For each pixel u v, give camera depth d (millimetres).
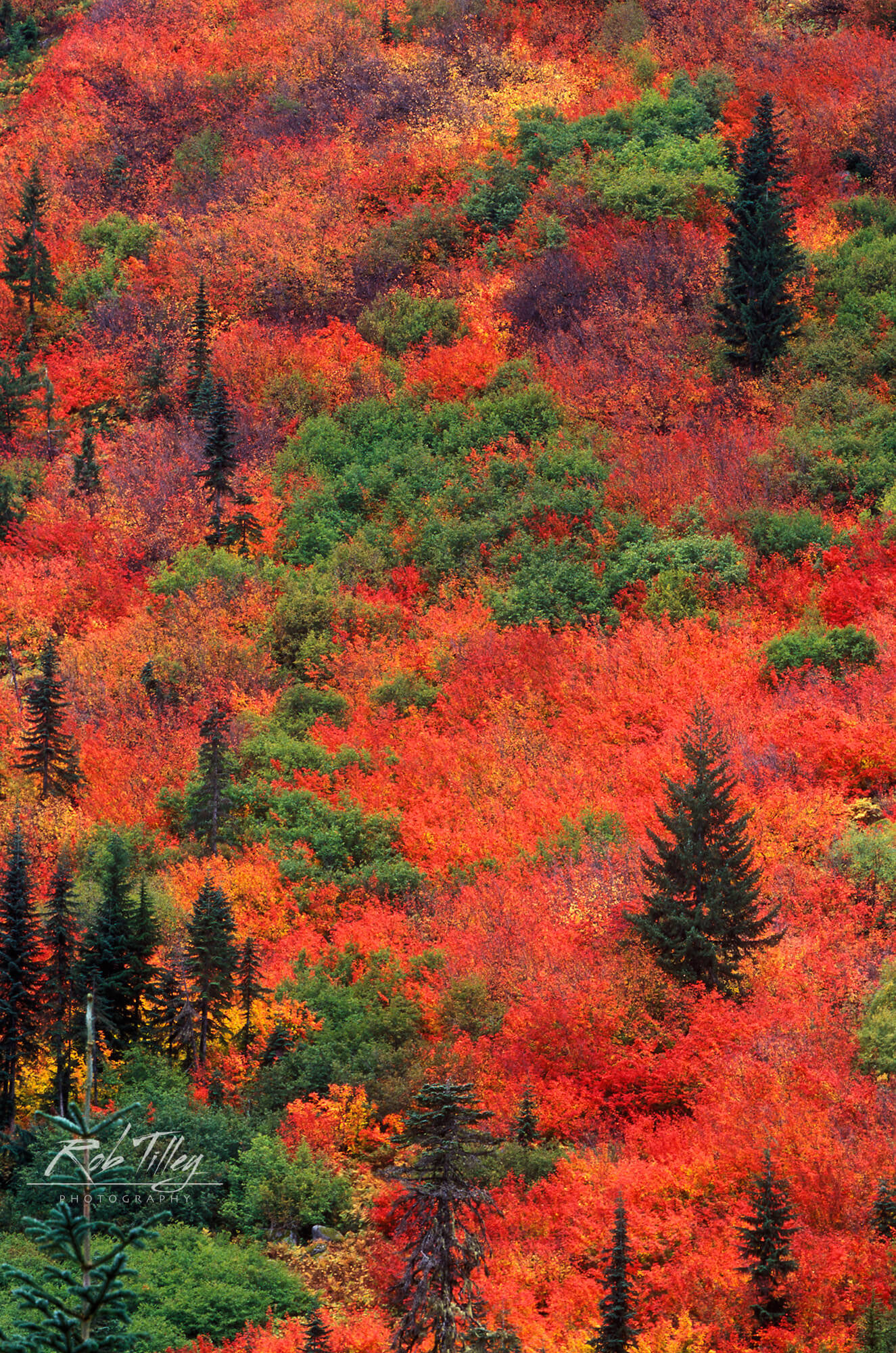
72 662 69312
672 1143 33906
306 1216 34000
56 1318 10914
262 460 86375
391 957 44469
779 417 77625
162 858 54500
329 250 103312
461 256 101938
